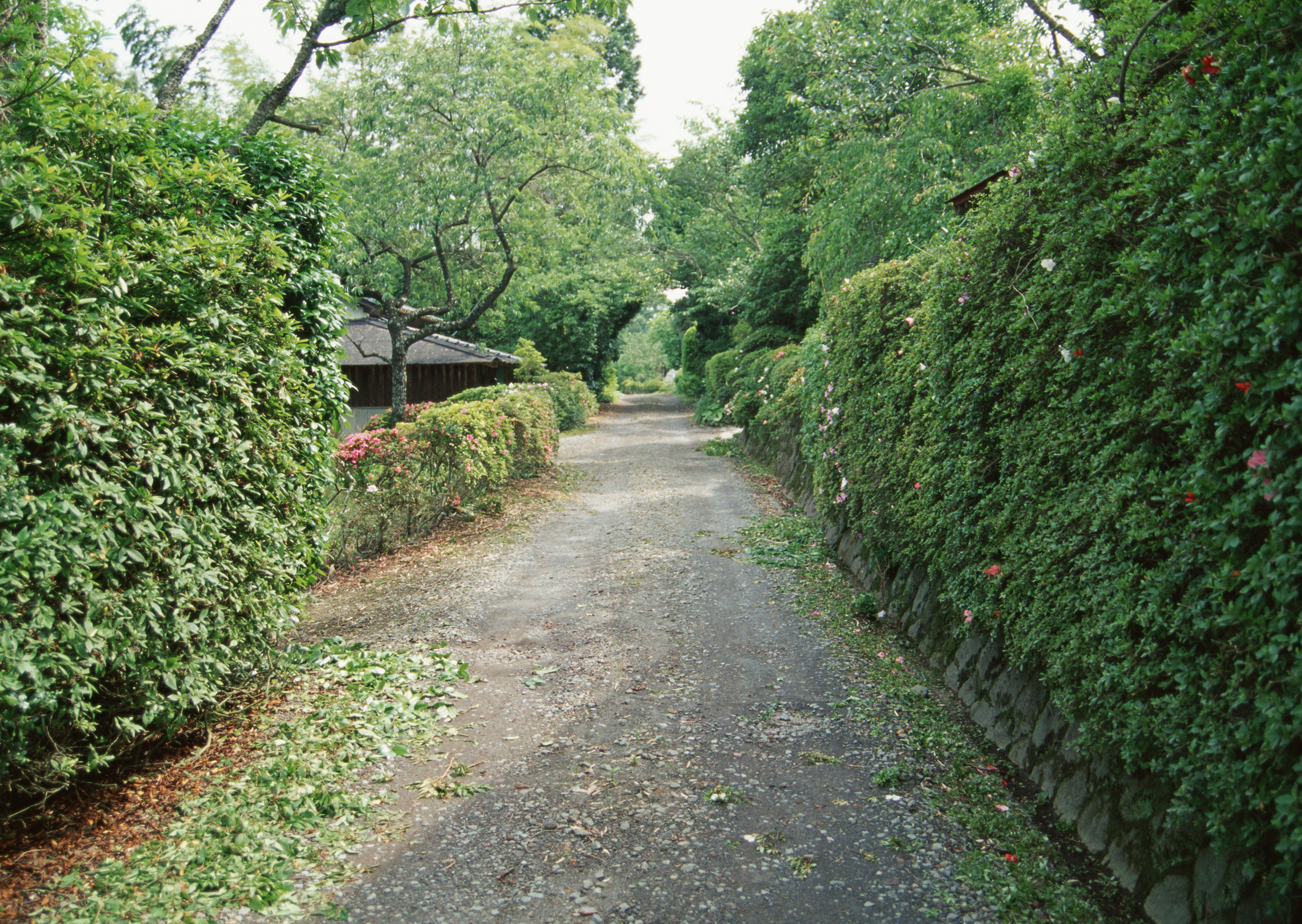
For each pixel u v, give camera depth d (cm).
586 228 1994
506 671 519
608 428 2456
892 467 610
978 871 296
